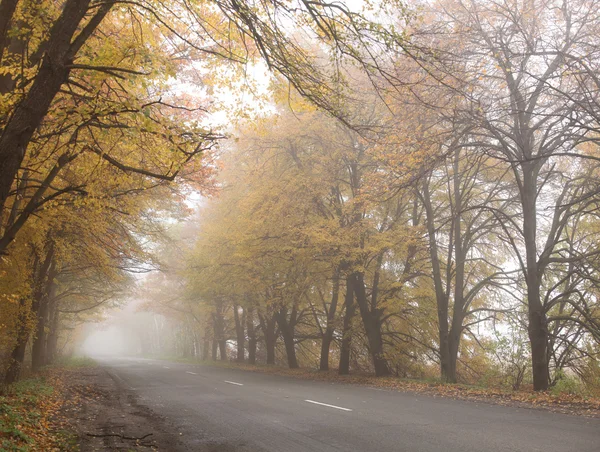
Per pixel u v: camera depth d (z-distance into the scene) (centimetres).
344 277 2212
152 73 642
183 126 718
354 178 2066
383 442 749
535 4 1482
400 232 1952
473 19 1453
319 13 702
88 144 738
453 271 2072
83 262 1897
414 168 1472
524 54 1307
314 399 1334
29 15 697
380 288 2202
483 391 1445
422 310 2266
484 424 891
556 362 1953
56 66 579
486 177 2098
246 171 2308
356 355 2877
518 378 1806
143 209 1745
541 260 1545
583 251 2036
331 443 754
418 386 1692
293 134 2006
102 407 1209
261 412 1091
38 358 2448
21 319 1509
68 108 650
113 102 643
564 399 1209
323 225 1969
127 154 938
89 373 2583
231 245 2359
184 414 1078
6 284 1155
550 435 778
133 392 1569
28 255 1275
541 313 1507
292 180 1997
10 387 1310
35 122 562
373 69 741
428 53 742
